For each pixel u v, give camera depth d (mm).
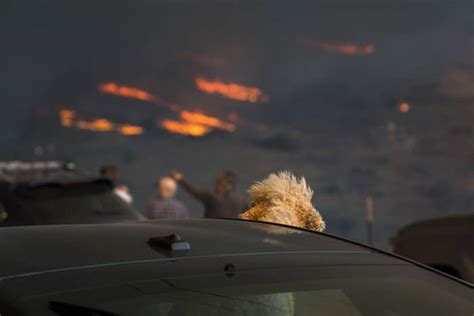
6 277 3371
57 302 3221
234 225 4289
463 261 10508
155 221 4383
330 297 3559
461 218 10750
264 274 3572
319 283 3619
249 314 3348
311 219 4754
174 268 3512
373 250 4121
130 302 3266
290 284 3559
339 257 3902
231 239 3934
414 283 3836
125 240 3805
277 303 3438
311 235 4211
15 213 12305
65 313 3178
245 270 3580
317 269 3715
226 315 3307
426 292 3783
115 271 3438
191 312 3273
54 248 3670
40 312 3166
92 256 3572
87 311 3189
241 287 3461
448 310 3695
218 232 4051
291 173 4832
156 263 3535
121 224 4223
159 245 3734
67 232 3943
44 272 3410
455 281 4023
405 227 11273
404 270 3941
